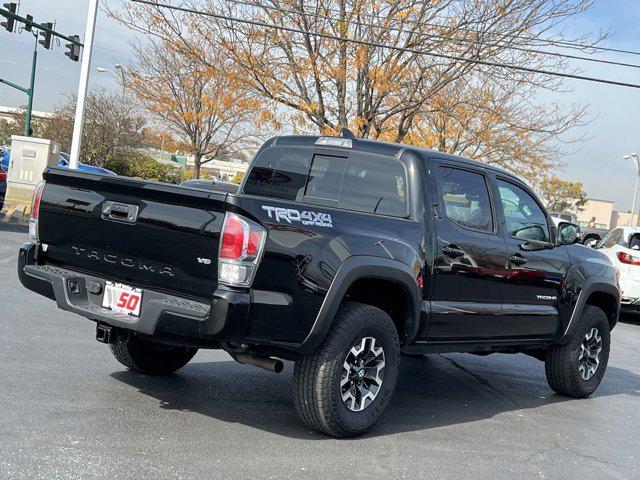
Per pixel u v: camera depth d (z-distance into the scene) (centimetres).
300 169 614
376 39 1889
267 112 1945
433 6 1877
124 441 439
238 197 429
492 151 2436
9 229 1702
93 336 722
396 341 513
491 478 450
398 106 2014
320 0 1859
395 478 430
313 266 454
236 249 423
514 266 613
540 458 503
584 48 1877
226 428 487
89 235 484
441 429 551
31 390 518
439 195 557
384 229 509
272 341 446
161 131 3950
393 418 569
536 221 658
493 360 878
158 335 470
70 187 497
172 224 443
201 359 689
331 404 473
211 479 396
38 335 697
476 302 585
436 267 543
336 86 1969
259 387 608
